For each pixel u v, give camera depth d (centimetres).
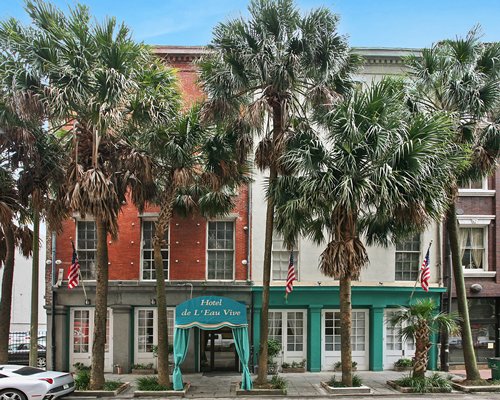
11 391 1320
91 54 1381
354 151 1402
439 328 1755
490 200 2092
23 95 1338
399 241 1762
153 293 1964
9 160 1605
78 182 1389
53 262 1978
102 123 1345
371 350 1995
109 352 1956
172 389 1537
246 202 2020
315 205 1417
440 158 1412
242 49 1441
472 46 1579
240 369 1934
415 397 1496
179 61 2062
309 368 1964
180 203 1795
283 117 1483
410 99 1617
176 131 1498
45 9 1407
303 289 1958
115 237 1569
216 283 1972
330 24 1466
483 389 1570
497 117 1609
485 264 2081
